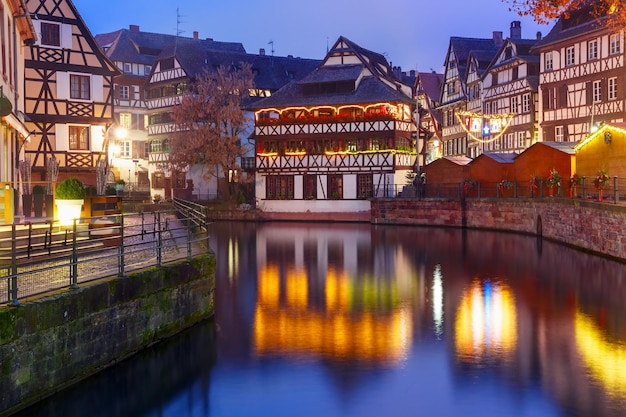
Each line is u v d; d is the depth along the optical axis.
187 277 15.72
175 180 60.31
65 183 16.95
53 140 37.94
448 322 17.58
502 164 44.06
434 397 12.04
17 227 16.20
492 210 44.28
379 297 21.16
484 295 21.23
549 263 27.75
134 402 11.95
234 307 19.58
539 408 11.46
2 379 9.98
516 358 14.23
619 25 27.31
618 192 30.75
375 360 14.21
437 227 47.56
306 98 54.94
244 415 11.43
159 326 14.52
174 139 57.53
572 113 46.78
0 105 16.06
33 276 12.46
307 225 51.50
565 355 14.38
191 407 11.65
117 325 12.85
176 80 62.00
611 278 23.66
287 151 55.19
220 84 57.69
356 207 53.28
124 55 69.62
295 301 20.55
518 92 53.66
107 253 15.63
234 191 58.34
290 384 12.79
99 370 12.28
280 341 15.63
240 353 14.66
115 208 17.45
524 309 19.02
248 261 30.64
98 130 39.12
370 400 12.00
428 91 76.81
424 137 59.25
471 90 62.50
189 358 14.25
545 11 21.42
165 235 22.30
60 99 38.03
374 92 53.09
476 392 12.29
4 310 10.05
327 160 54.03
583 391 12.22
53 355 11.05
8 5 21.91
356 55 55.62
